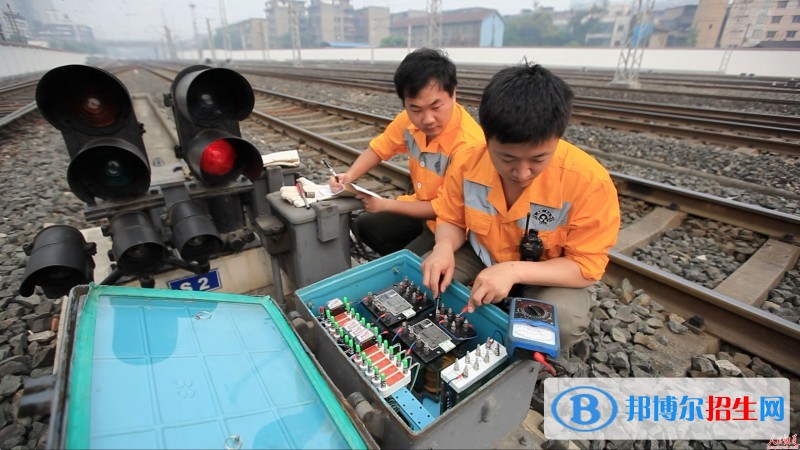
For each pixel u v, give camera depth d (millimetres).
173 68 33406
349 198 1987
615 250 2863
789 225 2943
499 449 1421
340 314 1619
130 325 1136
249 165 1839
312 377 1134
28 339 2008
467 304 1613
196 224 1586
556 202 1581
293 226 1801
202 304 1330
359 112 7129
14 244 3020
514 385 1326
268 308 1428
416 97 1858
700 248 2982
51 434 729
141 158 1510
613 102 8602
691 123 6484
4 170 4887
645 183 3668
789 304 2330
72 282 1550
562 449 1484
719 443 1568
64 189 4266
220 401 992
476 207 1739
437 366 1501
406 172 4055
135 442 826
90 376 916
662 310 2316
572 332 1624
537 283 1568
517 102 1244
